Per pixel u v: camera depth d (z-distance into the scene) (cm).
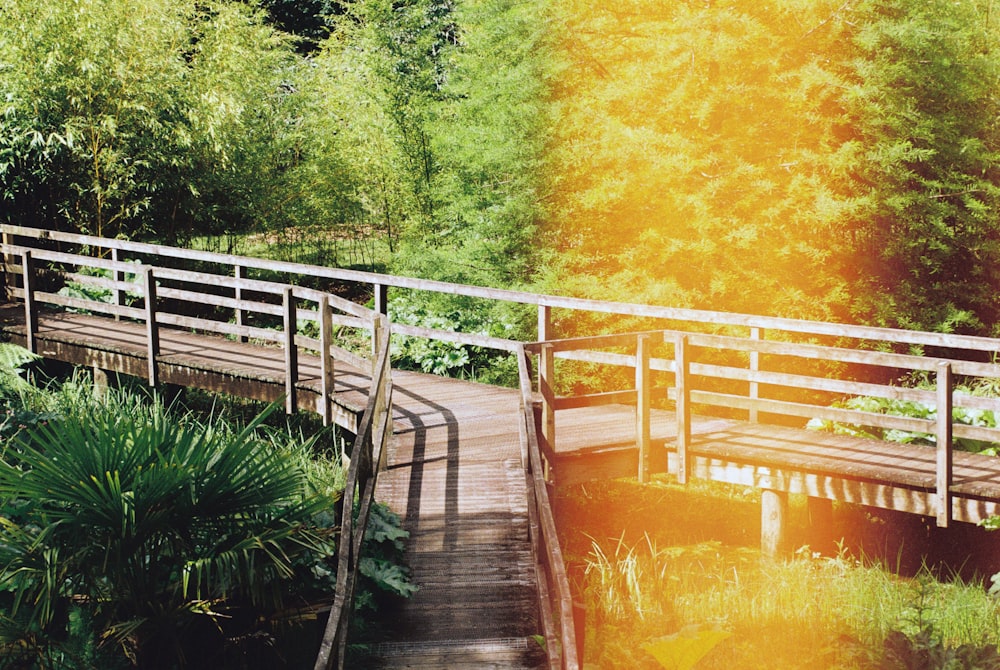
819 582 626
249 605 484
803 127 1114
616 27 1194
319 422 952
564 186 1201
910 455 677
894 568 670
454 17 1491
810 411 670
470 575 516
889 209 1097
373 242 1828
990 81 1184
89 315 1178
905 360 621
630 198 1141
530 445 516
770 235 1106
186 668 479
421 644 446
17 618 505
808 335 1105
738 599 596
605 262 1210
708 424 770
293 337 817
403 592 488
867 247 1125
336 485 715
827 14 1096
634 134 1115
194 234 1549
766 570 646
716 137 1124
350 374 893
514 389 886
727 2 1106
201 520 471
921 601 591
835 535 727
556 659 355
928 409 767
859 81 1112
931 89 1127
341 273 902
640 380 691
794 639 538
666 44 1120
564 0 1193
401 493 616
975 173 1211
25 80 1195
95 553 459
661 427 754
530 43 1223
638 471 699
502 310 1211
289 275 1666
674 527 752
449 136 1435
